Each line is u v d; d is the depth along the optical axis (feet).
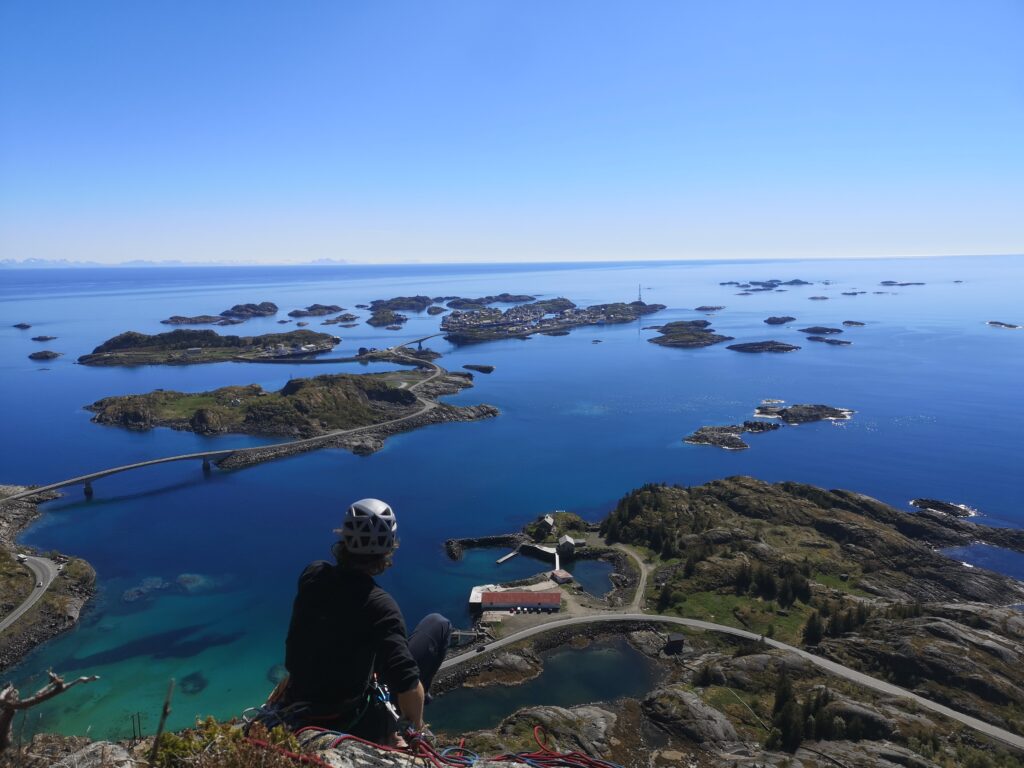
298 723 17.38
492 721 205.87
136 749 17.99
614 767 20.98
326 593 18.34
